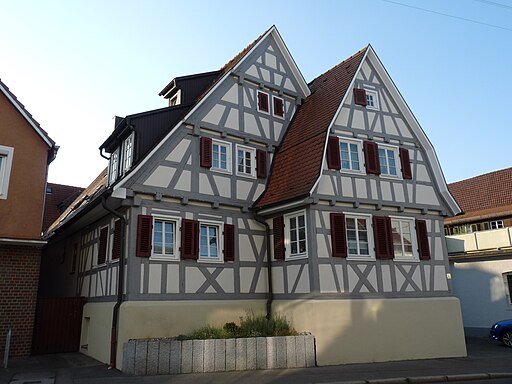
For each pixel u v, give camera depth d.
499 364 11.62
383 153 14.16
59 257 18.19
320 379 9.34
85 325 13.27
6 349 10.59
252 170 13.87
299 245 12.27
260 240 13.29
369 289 12.38
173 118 13.38
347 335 11.59
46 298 13.11
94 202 11.86
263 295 12.90
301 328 11.58
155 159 11.78
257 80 14.64
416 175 14.53
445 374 10.13
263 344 10.54
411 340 12.60
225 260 12.37
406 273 13.25
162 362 9.70
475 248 19.38
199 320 11.48
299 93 16.00
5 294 11.84
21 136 12.32
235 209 13.05
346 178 12.95
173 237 11.82
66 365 10.86
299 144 13.55
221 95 13.59
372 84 14.73
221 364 10.09
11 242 11.62
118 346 10.42
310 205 12.06
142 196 11.43
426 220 14.32
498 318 18.30
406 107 14.87
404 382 9.55
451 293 14.02
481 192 25.67
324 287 11.66
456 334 13.47
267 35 15.38
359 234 12.85
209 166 12.69
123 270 11.13
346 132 13.50
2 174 11.90
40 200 12.23
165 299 11.16
